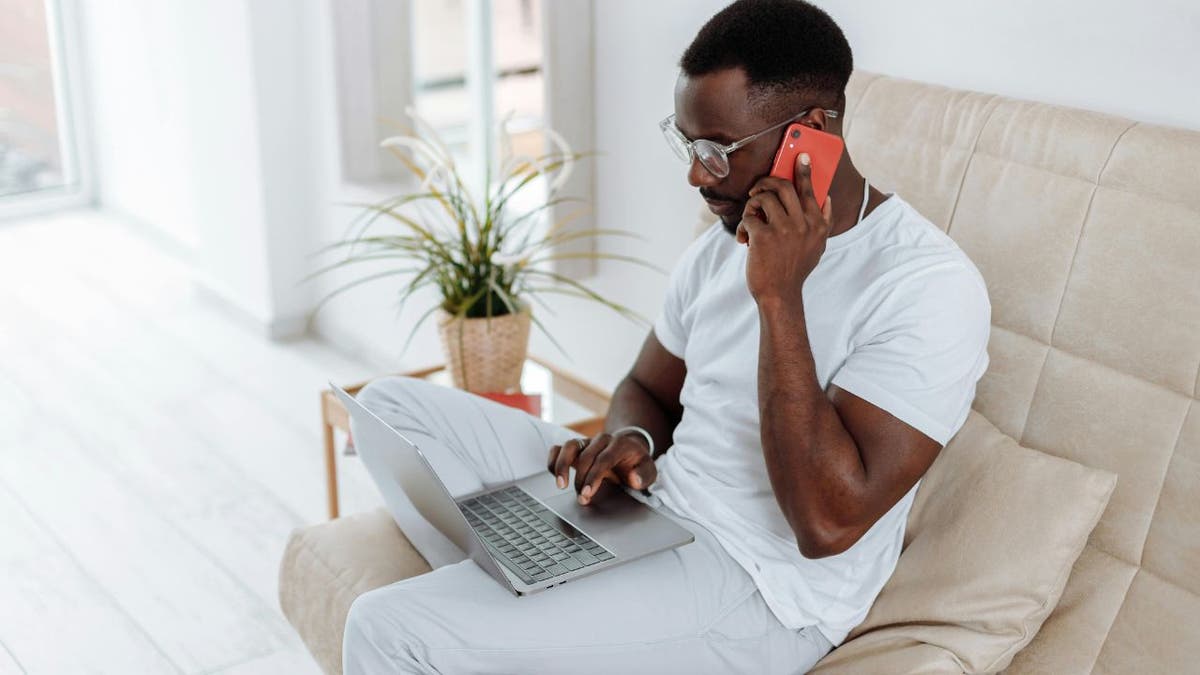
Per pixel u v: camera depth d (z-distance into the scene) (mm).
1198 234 1435
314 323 3777
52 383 3404
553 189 2320
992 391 1617
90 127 4938
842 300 1524
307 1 3357
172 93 4273
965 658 1468
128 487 2854
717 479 1618
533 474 1812
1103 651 1486
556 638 1476
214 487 2857
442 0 3201
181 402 3301
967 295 1469
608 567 1526
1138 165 1500
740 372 1604
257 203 3611
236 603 2404
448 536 1629
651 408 1854
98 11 4633
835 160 1474
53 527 2674
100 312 3934
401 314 3350
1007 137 1634
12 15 4719
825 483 1419
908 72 1967
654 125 2439
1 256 4449
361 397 1826
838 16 2055
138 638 2289
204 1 3578
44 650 2248
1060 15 1746
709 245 1761
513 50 3092
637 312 2615
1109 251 1510
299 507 2777
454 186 3102
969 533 1508
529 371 2469
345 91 3137
